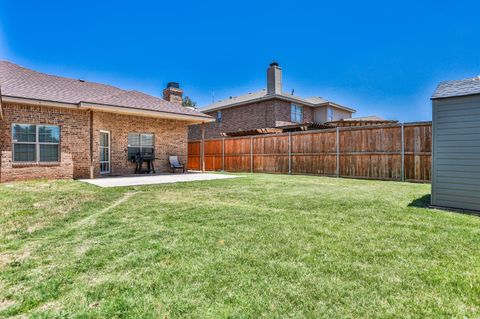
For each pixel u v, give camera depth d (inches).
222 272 100.9
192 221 166.7
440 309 78.6
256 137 578.2
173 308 79.5
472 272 100.2
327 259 111.5
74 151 412.5
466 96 192.1
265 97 745.0
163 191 283.9
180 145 571.8
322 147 475.5
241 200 232.7
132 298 84.4
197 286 91.4
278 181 379.6
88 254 117.0
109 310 78.6
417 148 374.0
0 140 352.8
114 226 156.9
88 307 80.1
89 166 426.9
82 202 224.4
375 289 89.0
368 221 165.9
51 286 91.2
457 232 144.6
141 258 112.7
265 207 205.0
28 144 374.9
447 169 201.2
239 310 78.5
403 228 151.8
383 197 246.5
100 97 448.5
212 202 224.4
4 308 79.6
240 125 824.3
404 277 96.8
